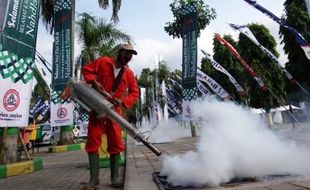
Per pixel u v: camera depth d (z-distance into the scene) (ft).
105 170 24.93
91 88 16.76
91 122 17.10
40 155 47.85
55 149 55.36
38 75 59.36
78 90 16.61
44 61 56.34
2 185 20.97
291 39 92.27
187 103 42.65
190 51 43.34
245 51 107.14
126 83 17.62
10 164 25.49
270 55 70.64
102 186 18.58
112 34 76.38
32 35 26.91
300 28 90.79
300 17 90.63
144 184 16.57
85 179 21.77
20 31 26.02
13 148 26.84
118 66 17.51
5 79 24.90
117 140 18.02
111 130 17.89
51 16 60.03
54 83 49.49
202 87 58.49
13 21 25.46
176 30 72.02
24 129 34.37
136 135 15.98
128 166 23.68
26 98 26.30
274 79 105.60
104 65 17.39
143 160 27.66
